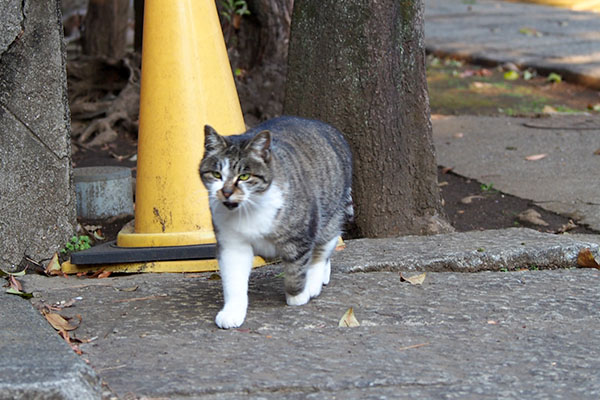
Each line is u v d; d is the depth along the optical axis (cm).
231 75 759
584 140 1198
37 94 712
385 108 810
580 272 682
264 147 535
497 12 2591
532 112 1411
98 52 1602
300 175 570
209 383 457
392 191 820
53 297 625
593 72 1645
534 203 936
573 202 927
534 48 1958
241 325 555
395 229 822
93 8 1588
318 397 443
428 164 831
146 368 480
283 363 487
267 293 632
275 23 1282
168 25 708
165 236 709
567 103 1496
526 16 2491
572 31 2186
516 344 519
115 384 457
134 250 703
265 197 539
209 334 540
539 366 484
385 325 557
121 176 906
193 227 713
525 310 584
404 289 631
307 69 830
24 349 476
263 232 550
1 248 717
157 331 547
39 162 724
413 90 820
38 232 734
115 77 1357
